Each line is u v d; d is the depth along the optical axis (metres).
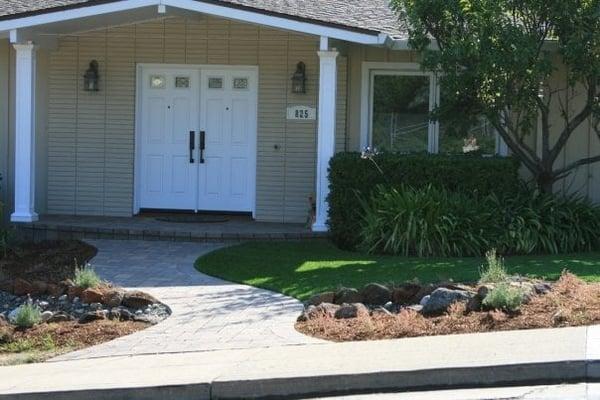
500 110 12.38
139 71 14.97
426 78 14.47
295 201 14.70
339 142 14.51
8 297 9.75
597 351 6.70
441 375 6.44
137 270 10.95
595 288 8.74
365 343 7.46
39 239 13.46
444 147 14.50
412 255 11.78
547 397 6.05
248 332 7.99
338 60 14.44
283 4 13.96
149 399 6.38
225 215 15.06
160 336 7.95
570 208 12.57
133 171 14.98
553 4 11.77
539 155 13.97
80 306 9.27
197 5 12.85
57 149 15.05
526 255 11.82
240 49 14.72
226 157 15.00
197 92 14.98
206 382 6.43
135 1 12.88
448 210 11.77
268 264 11.14
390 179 12.60
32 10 13.18
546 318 7.86
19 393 6.40
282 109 14.68
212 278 10.47
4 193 14.75
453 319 7.99
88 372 6.91
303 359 6.95
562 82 13.84
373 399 6.24
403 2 12.50
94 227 13.34
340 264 10.99
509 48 11.61
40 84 14.99
